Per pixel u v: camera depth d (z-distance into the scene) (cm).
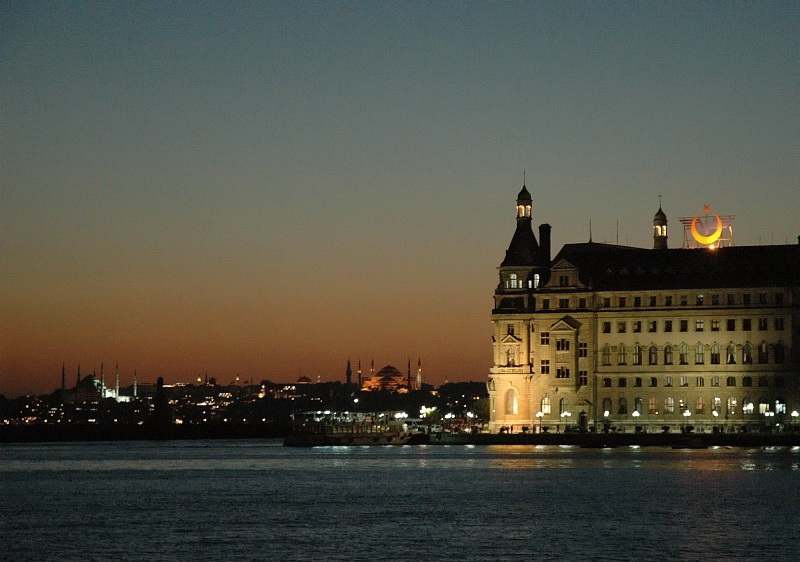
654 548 12888
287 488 19762
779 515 15300
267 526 14738
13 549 13112
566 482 19950
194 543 13412
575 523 14750
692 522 14725
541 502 17025
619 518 15150
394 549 12938
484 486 19525
